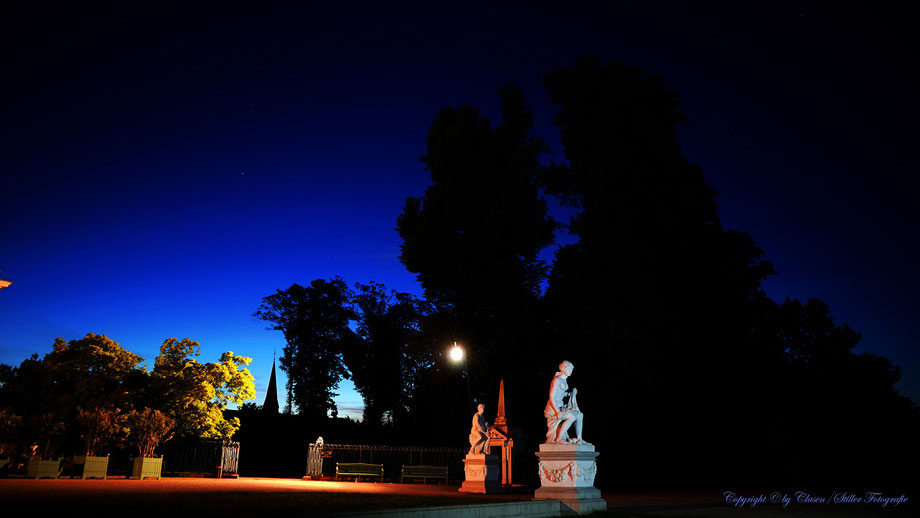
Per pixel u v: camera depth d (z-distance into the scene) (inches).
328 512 439.2
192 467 1254.3
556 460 679.7
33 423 1057.5
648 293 1258.0
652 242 1318.9
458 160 1461.6
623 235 1330.0
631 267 1284.4
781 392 1397.6
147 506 454.3
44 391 1101.7
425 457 1460.4
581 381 1322.6
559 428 695.1
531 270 1460.4
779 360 1428.4
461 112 1563.7
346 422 2090.3
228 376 1247.5
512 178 1430.9
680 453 1375.5
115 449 1175.6
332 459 1355.8
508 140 1542.8
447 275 1441.9
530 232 1456.7
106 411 1014.4
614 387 1286.9
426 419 2079.2
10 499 485.4
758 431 1396.4
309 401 2436.0
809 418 1369.3
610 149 1370.6
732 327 1342.3
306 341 2476.6
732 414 1386.6
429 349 1567.4
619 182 1368.1
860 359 1439.5
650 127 1433.3
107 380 1146.7
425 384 2017.7
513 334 1342.3
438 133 1540.4
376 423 2314.2
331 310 2496.3
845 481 1339.8
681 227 1333.7
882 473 1336.1
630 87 1473.9
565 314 1380.4
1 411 1042.1
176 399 1173.1
